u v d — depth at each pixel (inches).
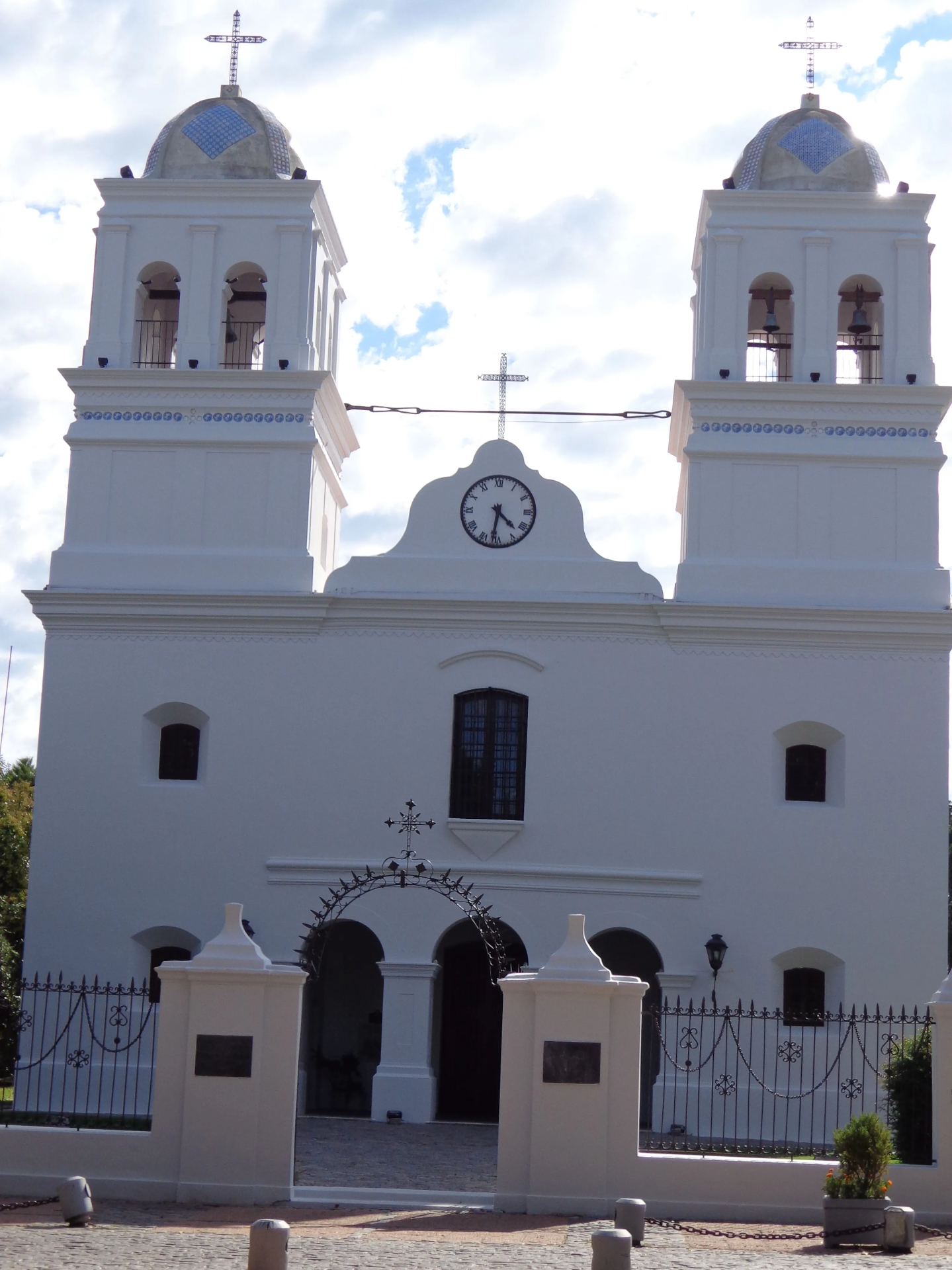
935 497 1192.2
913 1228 644.7
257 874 1155.9
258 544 1204.5
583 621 1173.7
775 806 1147.3
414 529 1210.6
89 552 1205.7
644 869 1142.3
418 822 1155.9
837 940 1127.0
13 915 1592.0
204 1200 716.0
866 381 1268.5
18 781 2256.4
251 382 1214.3
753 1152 862.5
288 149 1283.2
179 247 1241.4
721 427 1205.1
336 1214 693.9
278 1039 730.8
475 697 1177.4
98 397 1229.1
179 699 1180.5
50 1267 557.0
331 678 1179.9
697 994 1124.5
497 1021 1224.2
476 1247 618.2
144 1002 1144.2
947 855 1136.8
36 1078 1128.8
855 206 1225.4
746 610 1159.0
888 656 1161.4
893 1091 834.8
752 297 1278.3
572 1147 713.0
